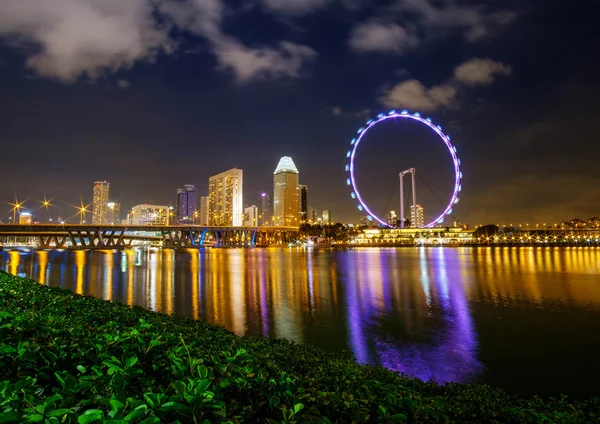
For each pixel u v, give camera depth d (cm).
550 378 1670
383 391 642
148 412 297
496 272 7169
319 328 2556
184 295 4062
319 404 448
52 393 378
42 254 15275
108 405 329
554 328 2581
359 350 2070
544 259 12081
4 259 11288
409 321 2784
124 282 5300
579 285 5041
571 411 916
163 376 455
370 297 3953
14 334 502
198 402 324
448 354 2003
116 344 523
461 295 4106
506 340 2278
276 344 1205
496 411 786
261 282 5353
